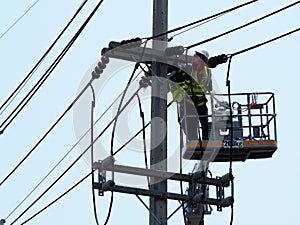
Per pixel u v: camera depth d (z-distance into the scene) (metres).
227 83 32.50
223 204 31.66
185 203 31.81
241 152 38.81
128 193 30.53
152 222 30.62
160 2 32.78
